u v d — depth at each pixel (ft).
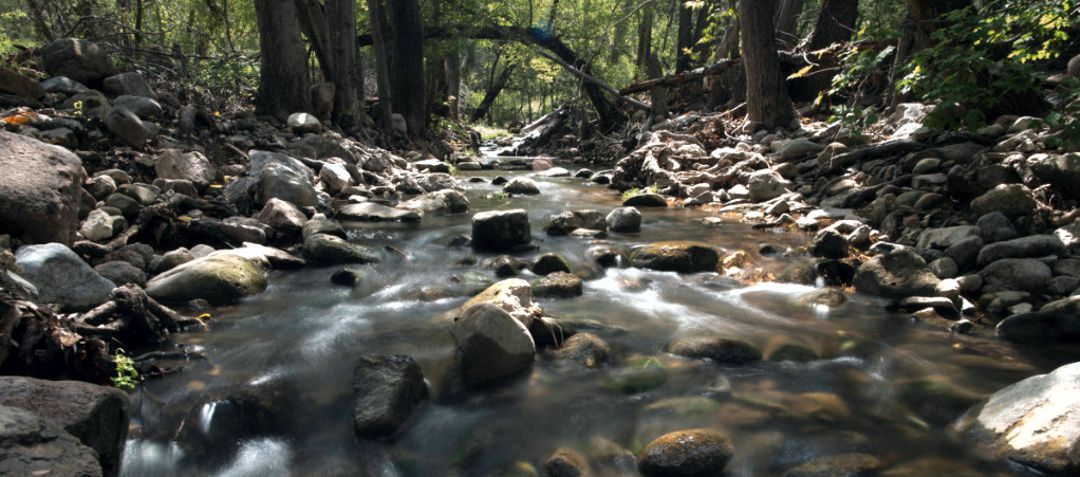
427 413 12.22
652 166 38.73
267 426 11.78
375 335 15.48
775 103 44.11
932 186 25.02
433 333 15.64
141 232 20.99
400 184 36.60
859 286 19.07
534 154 79.56
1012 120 27.43
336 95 49.37
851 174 29.96
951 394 12.66
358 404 11.91
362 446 11.25
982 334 15.69
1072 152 21.89
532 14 74.95
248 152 33.88
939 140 27.89
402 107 62.03
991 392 12.69
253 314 16.81
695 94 69.62
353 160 38.17
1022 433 10.46
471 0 68.59
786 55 51.90
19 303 12.06
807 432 11.42
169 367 13.53
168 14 62.80
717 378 13.51
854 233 22.91
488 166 55.67
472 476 10.49
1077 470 9.51
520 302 15.78
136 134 27.61
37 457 7.61
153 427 11.49
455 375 13.50
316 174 33.63
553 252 22.66
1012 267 17.63
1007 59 21.61
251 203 26.48
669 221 29.01
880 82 47.57
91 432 9.14
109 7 54.60
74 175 18.29
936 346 15.05
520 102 180.65
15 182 16.51
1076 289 16.40
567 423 11.88
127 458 10.65
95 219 19.60
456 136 81.41
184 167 26.89
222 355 14.20
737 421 11.80
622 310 17.53
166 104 34.73
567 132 83.66
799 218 27.71
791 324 16.47
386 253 22.84
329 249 21.61
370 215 28.14
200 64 52.39
